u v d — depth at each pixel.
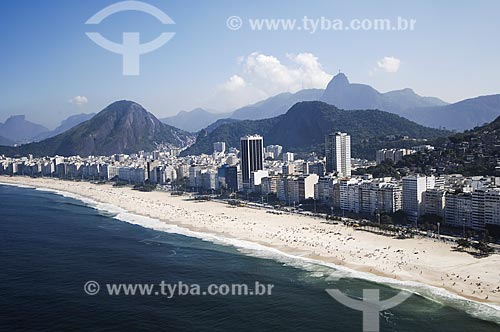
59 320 181.38
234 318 182.50
